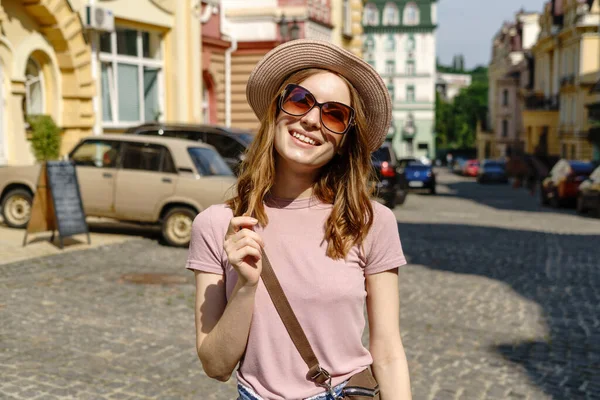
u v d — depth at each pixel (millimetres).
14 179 11000
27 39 14188
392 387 1917
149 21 18016
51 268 8406
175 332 6051
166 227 10469
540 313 7363
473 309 7449
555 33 53094
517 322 6953
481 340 6273
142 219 10648
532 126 56625
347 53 1912
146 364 5211
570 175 23344
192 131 14367
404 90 81250
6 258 8844
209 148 11250
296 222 1902
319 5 27703
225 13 26000
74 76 15250
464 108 105625
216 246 1917
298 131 1893
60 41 14836
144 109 18562
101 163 10914
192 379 4969
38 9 14039
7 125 13750
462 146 104375
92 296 7164
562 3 54156
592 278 9438
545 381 5223
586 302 7938
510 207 24094
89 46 15648
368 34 80750
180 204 10516
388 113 2010
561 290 8586
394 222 1956
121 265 8836
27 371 4922
